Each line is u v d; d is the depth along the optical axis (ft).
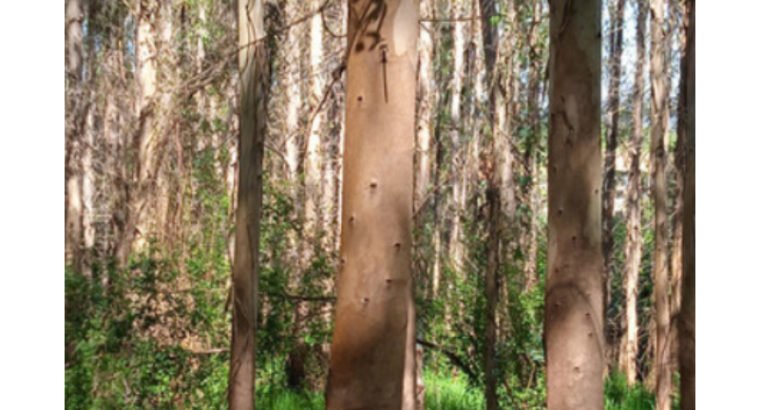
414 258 28.71
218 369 25.32
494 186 24.18
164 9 31.17
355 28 7.08
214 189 28.76
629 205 42.63
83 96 37.68
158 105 26.71
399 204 6.97
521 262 29.60
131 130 32.58
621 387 36.58
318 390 30.86
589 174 12.07
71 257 30.96
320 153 35.09
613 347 47.57
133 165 29.27
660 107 29.14
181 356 24.76
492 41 24.59
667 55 37.42
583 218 12.03
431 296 31.07
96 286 23.72
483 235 29.45
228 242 24.86
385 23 6.98
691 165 15.16
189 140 28.25
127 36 42.83
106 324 23.59
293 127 34.24
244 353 18.16
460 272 33.81
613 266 49.29
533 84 27.04
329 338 28.19
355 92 7.03
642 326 48.65
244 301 18.16
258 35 18.15
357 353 6.84
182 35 32.86
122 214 30.17
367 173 6.91
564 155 12.16
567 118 12.12
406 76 7.06
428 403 29.76
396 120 6.98
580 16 12.10
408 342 21.94
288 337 27.68
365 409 6.81
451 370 35.88
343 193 7.07
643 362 46.57
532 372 27.27
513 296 27.50
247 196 18.15
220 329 26.00
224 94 30.66
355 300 6.88
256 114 18.16
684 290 15.20
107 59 40.50
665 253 28.58
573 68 12.12
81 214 33.19
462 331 29.07
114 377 23.24
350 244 6.93
